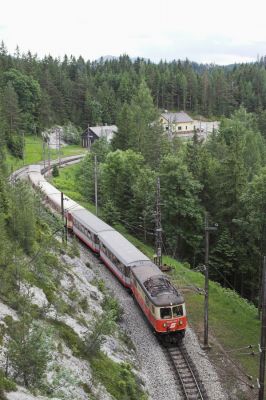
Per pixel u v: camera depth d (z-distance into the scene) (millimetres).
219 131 98062
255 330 33094
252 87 179625
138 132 82062
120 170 61406
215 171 53688
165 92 176000
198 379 25844
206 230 29812
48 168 91938
